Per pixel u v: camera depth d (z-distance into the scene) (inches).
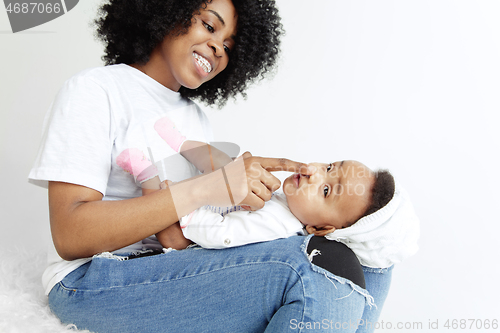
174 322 37.8
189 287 37.7
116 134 43.6
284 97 86.9
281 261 35.9
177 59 48.0
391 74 90.0
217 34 49.3
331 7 88.1
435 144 88.7
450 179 87.0
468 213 84.7
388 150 88.1
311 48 88.4
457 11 90.9
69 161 37.9
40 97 79.5
